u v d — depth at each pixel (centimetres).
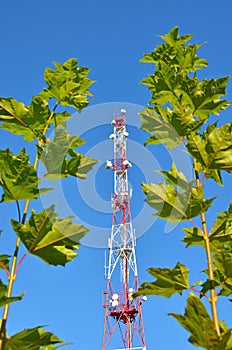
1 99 424
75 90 475
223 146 403
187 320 320
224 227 381
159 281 361
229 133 404
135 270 1919
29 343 313
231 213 399
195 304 316
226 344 318
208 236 384
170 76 486
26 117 426
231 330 304
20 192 360
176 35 564
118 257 1933
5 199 365
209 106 457
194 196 379
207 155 405
